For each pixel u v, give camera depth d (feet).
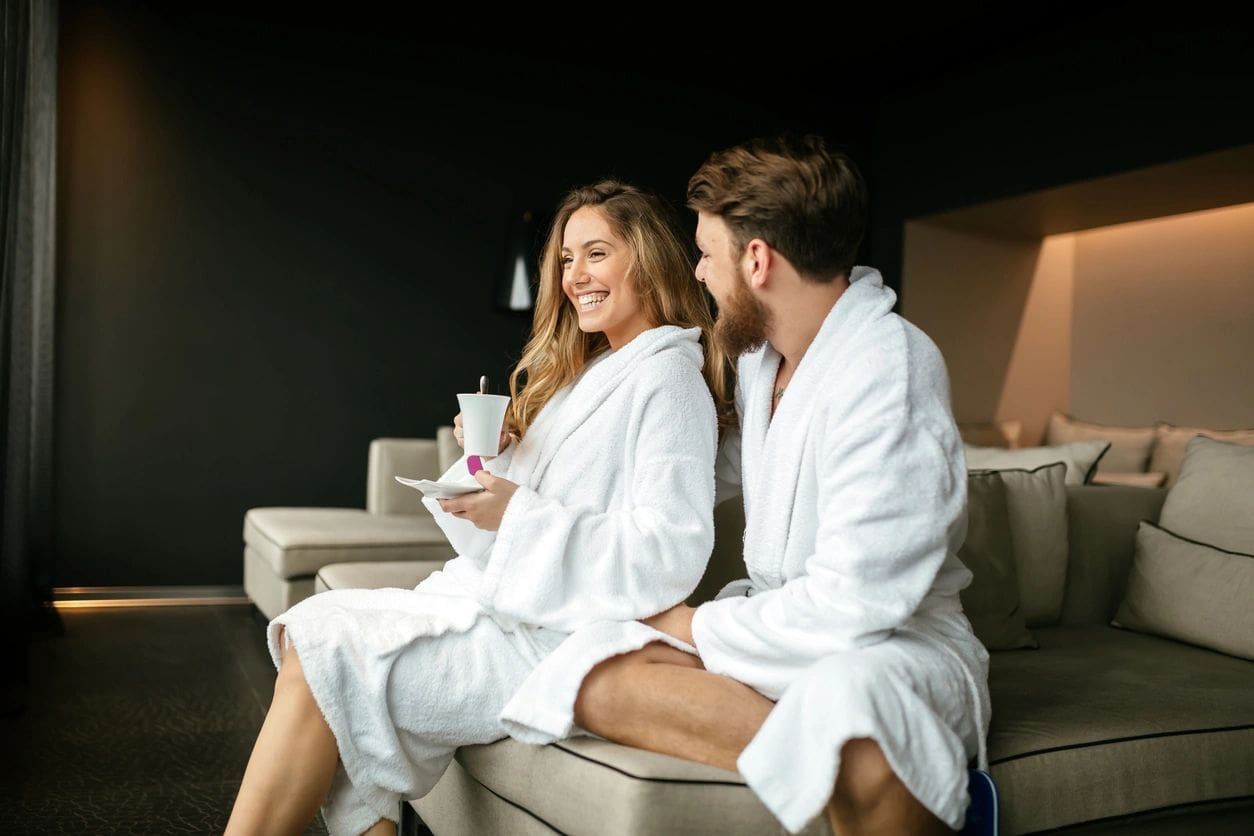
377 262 16.58
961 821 3.87
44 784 7.35
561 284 5.80
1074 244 19.98
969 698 4.37
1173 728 5.14
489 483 4.89
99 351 14.98
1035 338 19.79
